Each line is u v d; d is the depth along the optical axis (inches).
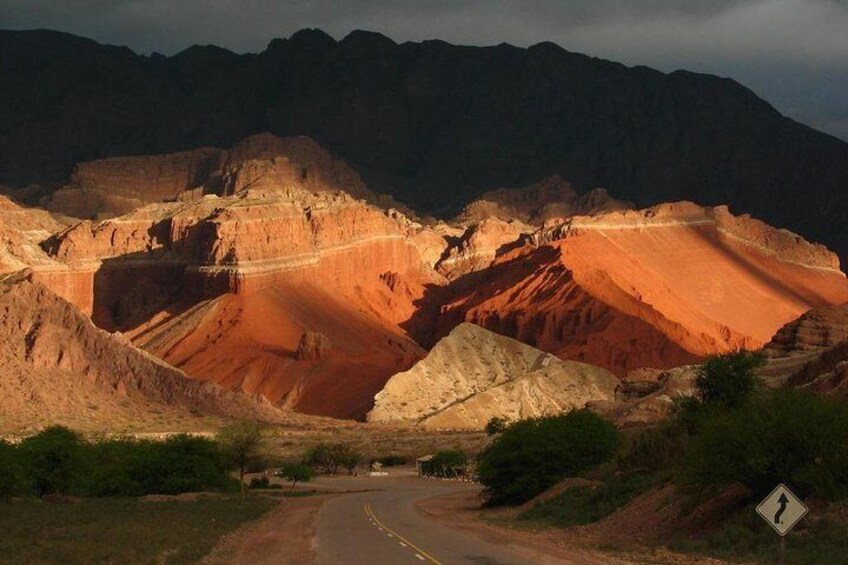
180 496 5103.3
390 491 5821.9
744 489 2635.3
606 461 4259.4
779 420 2474.2
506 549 2578.7
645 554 2422.5
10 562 2316.7
